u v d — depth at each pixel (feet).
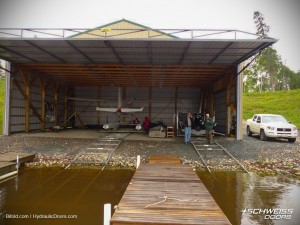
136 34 62.28
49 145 43.73
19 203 20.88
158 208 14.76
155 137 54.39
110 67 55.62
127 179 28.09
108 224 12.87
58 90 76.18
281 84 217.36
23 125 59.62
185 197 16.84
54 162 35.01
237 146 44.60
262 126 53.11
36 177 28.58
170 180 21.26
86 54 45.09
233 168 33.12
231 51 41.75
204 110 79.66
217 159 36.55
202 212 14.24
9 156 33.58
